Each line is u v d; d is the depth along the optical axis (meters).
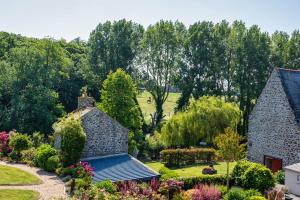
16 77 60.09
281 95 40.28
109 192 27.14
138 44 73.88
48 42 62.62
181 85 68.31
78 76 73.81
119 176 32.38
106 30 74.94
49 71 62.19
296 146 38.28
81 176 30.50
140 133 54.59
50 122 58.91
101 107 53.00
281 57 67.12
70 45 92.00
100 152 39.03
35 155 36.12
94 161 36.69
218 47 68.06
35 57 60.62
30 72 59.88
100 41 74.75
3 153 38.94
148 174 33.22
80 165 32.78
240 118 61.44
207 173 39.66
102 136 39.16
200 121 52.31
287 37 71.69
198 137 53.09
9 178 30.08
